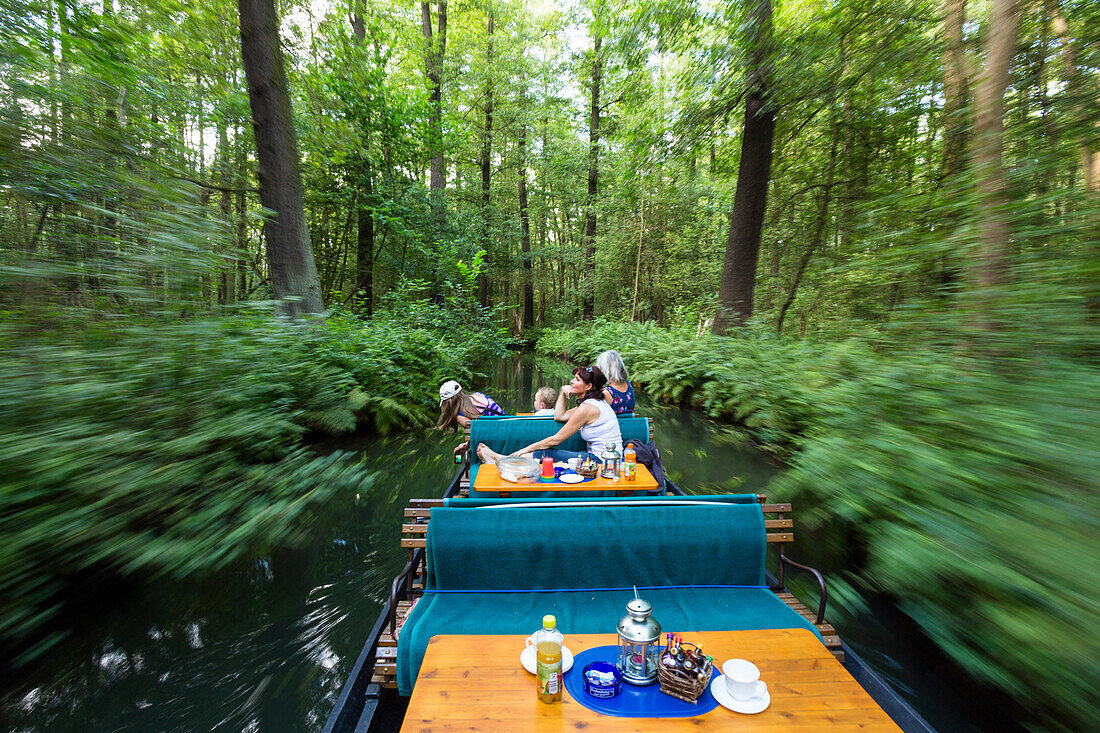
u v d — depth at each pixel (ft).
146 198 13.98
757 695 5.44
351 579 13.25
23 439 9.57
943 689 9.07
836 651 7.91
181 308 14.20
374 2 65.98
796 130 37.50
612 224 89.35
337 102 45.52
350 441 27.09
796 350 27.17
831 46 29.32
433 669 5.96
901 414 12.33
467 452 17.19
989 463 9.28
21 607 10.12
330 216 55.21
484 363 56.13
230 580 13.20
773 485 18.19
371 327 36.42
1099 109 12.16
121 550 11.69
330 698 9.20
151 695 9.22
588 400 15.37
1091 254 10.45
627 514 9.32
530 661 5.93
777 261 44.16
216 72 34.27
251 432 14.89
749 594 8.99
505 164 105.50
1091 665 6.75
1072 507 7.72
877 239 16.52
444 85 79.56
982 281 11.81
